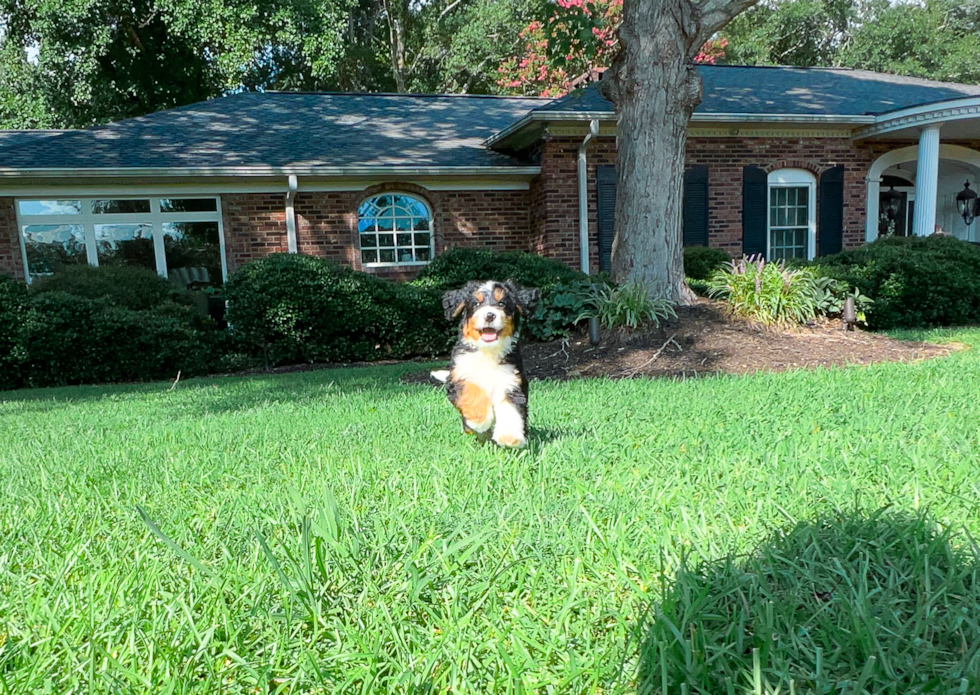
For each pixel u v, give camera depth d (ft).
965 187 51.16
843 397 14.47
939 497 7.20
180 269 40.88
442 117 52.31
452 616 4.98
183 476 9.98
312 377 27.22
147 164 37.58
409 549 6.25
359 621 4.94
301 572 5.42
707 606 4.91
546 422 13.60
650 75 27.68
